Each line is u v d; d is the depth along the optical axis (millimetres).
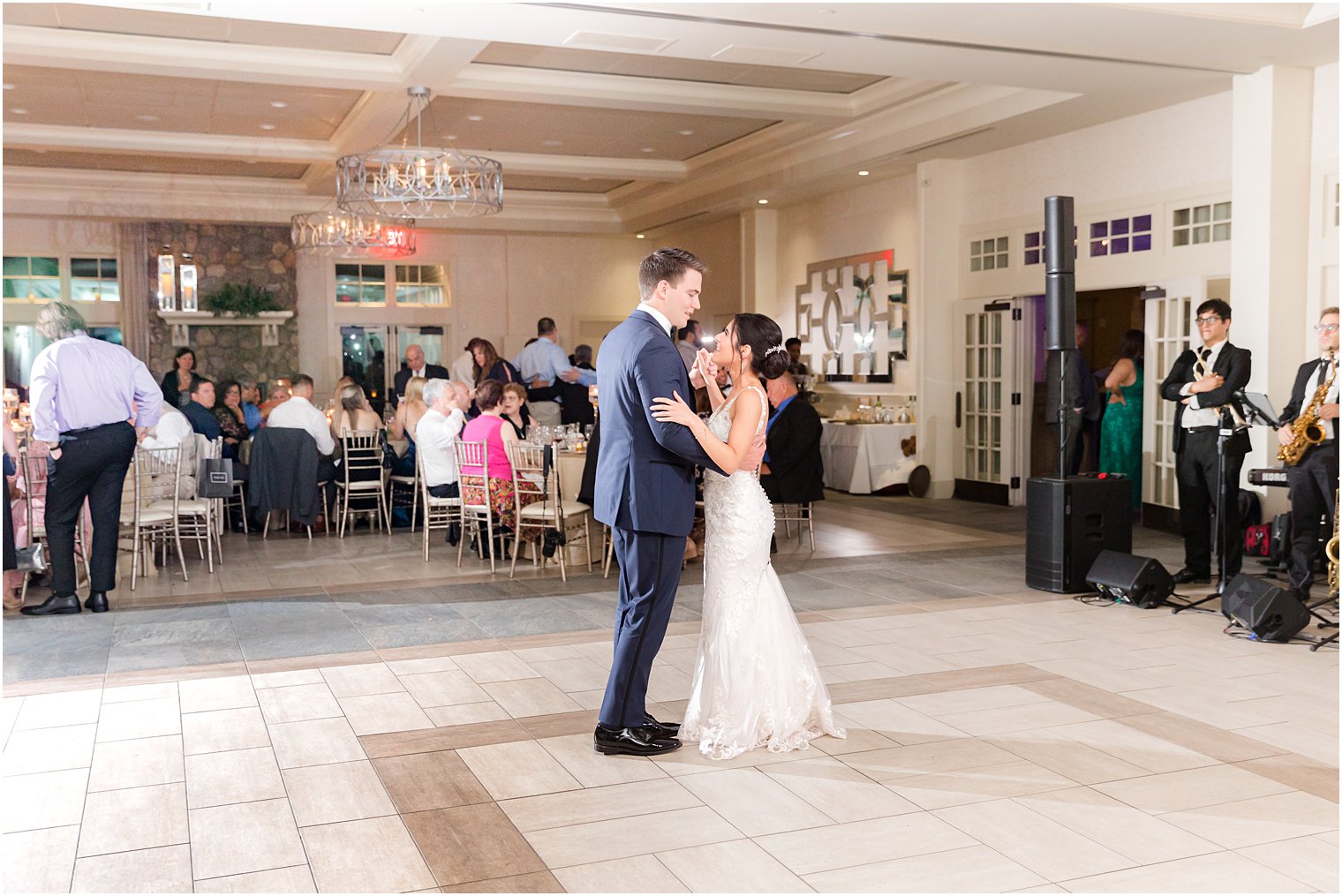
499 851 3051
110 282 14453
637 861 2982
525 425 9664
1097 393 9195
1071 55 7039
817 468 8016
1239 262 7711
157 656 5160
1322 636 5367
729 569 3863
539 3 5973
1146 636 5387
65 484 5930
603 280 17156
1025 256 10359
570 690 4598
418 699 4480
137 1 5805
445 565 7672
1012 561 7539
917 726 4078
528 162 12695
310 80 8477
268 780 3594
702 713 3906
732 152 12336
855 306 12734
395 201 8867
